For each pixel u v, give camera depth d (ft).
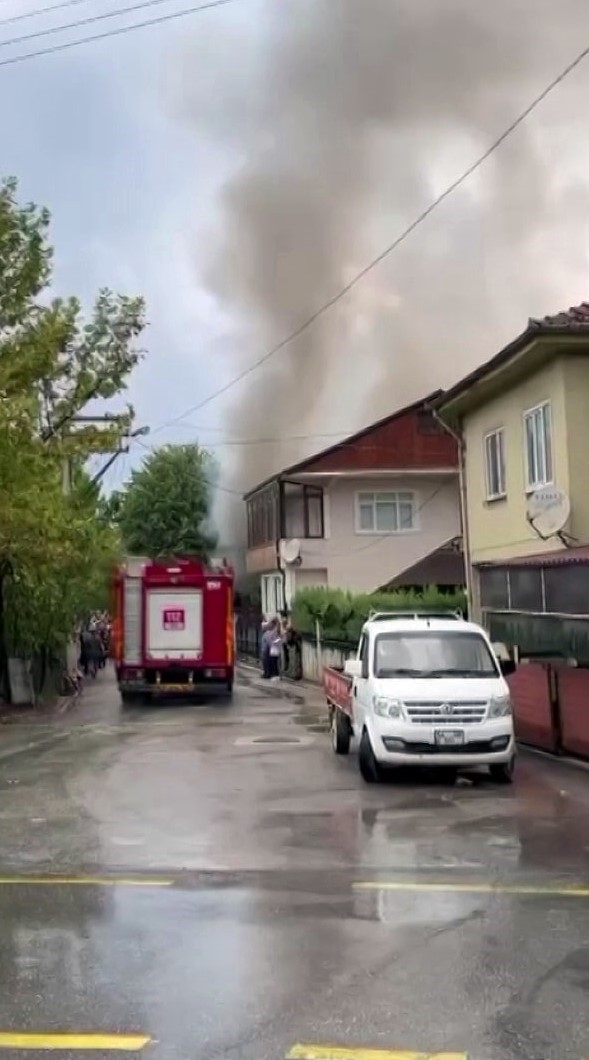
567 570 48.47
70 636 103.65
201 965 21.03
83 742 63.16
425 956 21.52
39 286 77.56
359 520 144.25
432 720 44.57
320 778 47.06
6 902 26.23
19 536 76.54
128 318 88.58
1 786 46.09
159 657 94.73
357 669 49.24
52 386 86.28
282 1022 18.01
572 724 50.85
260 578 175.22
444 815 38.01
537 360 64.34
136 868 30.04
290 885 27.86
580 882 28.09
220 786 45.03
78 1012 18.53
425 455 143.54
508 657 53.67
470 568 80.43
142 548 213.66
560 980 20.04
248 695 100.17
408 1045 16.99
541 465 66.08
